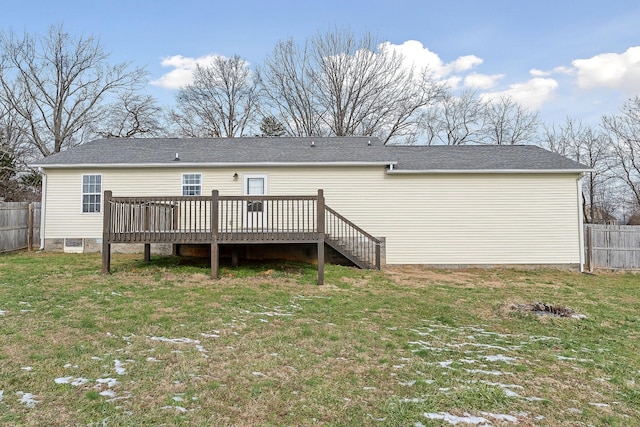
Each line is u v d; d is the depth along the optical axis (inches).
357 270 412.5
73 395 126.8
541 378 155.6
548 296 318.3
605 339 211.3
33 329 189.9
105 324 201.8
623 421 123.1
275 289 304.0
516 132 1085.8
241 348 176.6
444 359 173.2
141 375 143.9
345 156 486.0
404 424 117.2
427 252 470.0
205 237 338.3
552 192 469.4
